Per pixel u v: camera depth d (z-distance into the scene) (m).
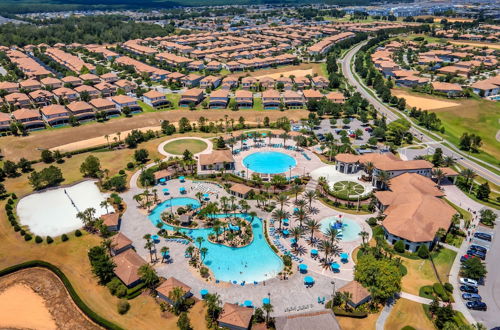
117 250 115.88
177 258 115.94
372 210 141.38
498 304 97.50
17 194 152.50
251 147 199.75
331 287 104.12
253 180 161.12
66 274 108.81
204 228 131.38
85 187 158.38
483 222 133.00
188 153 178.88
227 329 90.38
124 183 155.50
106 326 90.62
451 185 161.00
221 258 116.75
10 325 92.44
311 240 123.81
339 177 167.00
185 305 97.69
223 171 170.62
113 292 101.25
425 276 107.62
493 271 109.81
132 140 196.75
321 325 87.38
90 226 131.25
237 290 103.06
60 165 177.75
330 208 143.75
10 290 103.75
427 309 95.56
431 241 117.62
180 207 143.00
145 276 100.81
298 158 186.88
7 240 124.50
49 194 152.62
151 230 129.38
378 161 164.38
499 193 154.38
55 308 97.81
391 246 122.06
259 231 130.38
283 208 143.50
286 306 97.56
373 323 92.12
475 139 193.12
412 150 194.88
